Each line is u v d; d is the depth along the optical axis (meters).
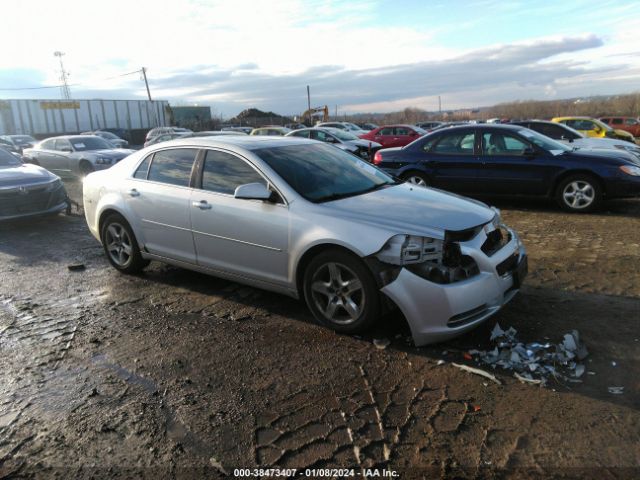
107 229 5.41
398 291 3.39
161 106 63.09
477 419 2.76
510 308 4.18
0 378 3.34
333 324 3.79
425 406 2.88
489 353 3.41
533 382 3.07
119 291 4.93
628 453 2.46
